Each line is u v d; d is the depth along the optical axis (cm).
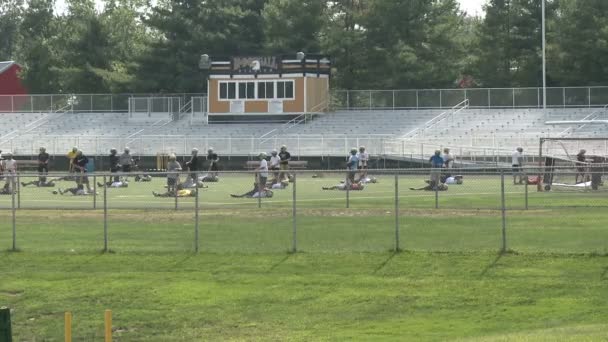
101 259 3725
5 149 10125
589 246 3584
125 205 4975
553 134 8912
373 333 2898
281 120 10131
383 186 6500
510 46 10894
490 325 2919
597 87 9375
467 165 7994
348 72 11150
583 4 10088
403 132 9519
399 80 10850
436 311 3091
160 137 9638
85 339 3036
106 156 9700
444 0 11250
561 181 6212
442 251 3578
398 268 3456
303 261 3581
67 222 4416
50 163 9894
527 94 9612
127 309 3253
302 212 4566
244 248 3766
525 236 3791
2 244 3962
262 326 3044
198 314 3178
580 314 2966
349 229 4062
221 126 10206
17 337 3066
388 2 10881
